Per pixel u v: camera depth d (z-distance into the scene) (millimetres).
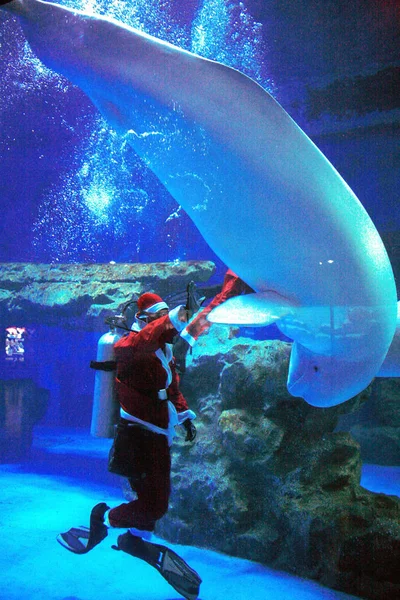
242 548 3744
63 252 11680
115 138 10883
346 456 3883
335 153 7055
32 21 2293
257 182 2213
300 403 3842
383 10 5941
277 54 7184
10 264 6402
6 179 11484
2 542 3867
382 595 3111
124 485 4977
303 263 2266
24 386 6750
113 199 11359
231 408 4078
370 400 8430
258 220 2264
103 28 2242
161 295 5215
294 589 3279
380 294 2340
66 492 5238
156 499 2994
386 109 6598
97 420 3199
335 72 6766
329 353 2514
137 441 2992
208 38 7527
